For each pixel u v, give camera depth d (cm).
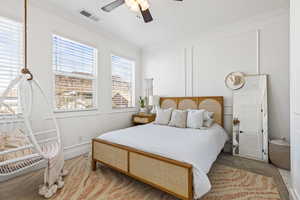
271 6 246
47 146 212
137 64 439
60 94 272
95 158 229
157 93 416
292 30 154
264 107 270
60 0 230
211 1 231
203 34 341
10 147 174
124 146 197
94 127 322
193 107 346
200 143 188
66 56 279
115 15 269
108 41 355
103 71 342
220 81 323
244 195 169
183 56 370
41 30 239
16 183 195
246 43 294
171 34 349
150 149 176
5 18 204
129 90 425
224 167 240
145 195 172
